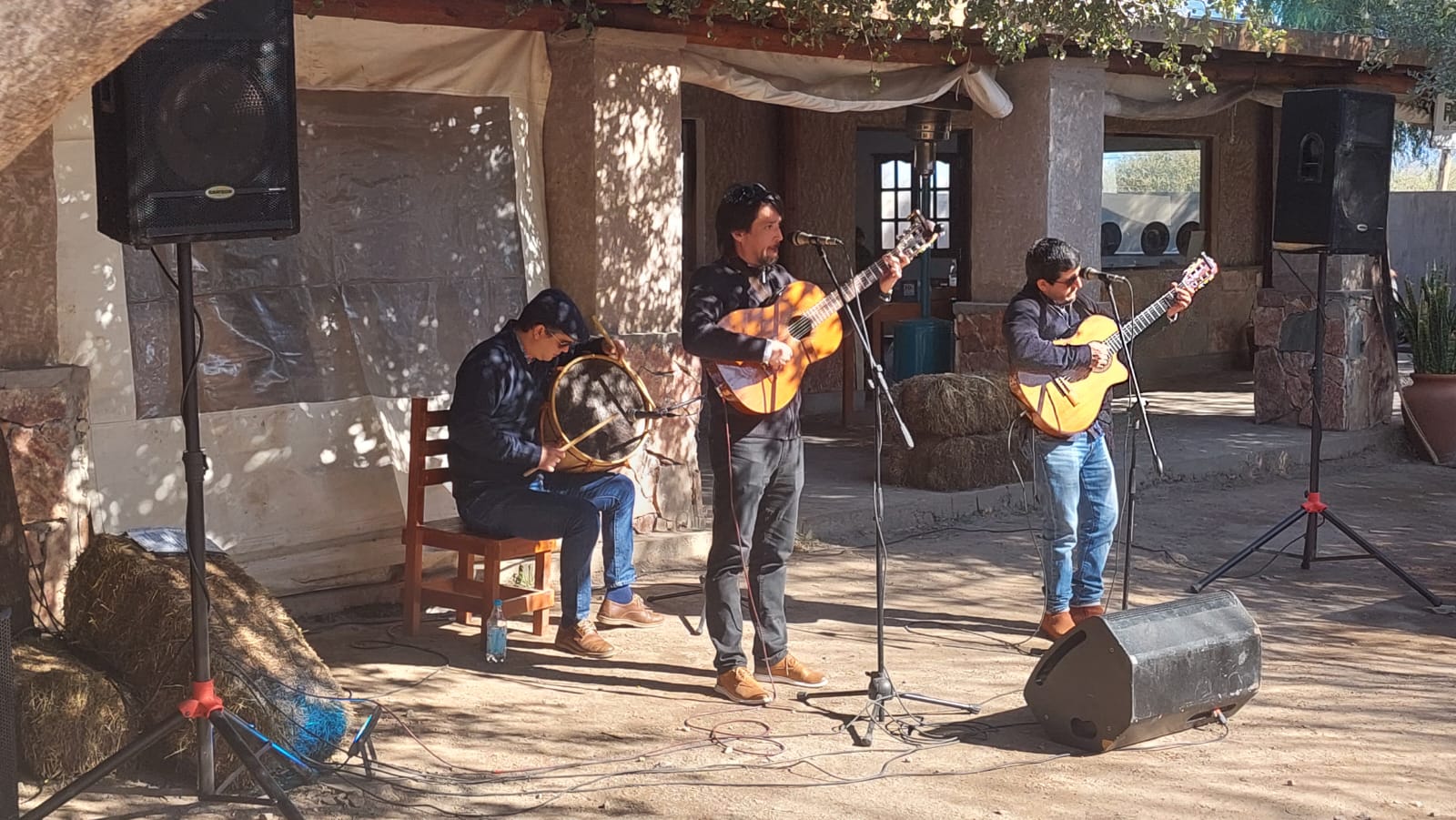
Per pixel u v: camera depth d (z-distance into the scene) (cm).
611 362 593
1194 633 468
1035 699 474
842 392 1209
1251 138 1499
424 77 653
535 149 696
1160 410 1196
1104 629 454
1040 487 582
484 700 513
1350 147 713
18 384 518
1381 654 583
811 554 750
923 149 948
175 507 580
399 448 644
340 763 446
